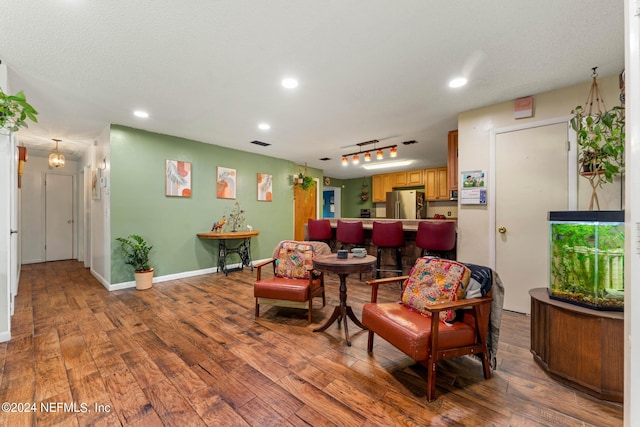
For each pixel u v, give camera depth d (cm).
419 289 197
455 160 363
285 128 390
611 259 156
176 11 161
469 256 316
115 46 195
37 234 582
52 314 284
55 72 231
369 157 579
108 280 376
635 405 74
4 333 222
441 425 136
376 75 239
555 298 180
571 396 158
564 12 163
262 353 207
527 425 137
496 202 300
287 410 148
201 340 228
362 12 163
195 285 399
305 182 634
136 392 162
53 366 188
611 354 152
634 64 75
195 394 160
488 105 304
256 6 158
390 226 386
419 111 322
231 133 416
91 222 480
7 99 191
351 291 368
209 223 478
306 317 279
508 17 167
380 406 151
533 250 279
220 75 238
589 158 224
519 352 208
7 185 222
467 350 168
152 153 408
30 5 155
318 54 207
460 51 204
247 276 455
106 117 344
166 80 246
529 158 281
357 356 203
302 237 671
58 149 516
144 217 401
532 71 232
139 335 237
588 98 250
